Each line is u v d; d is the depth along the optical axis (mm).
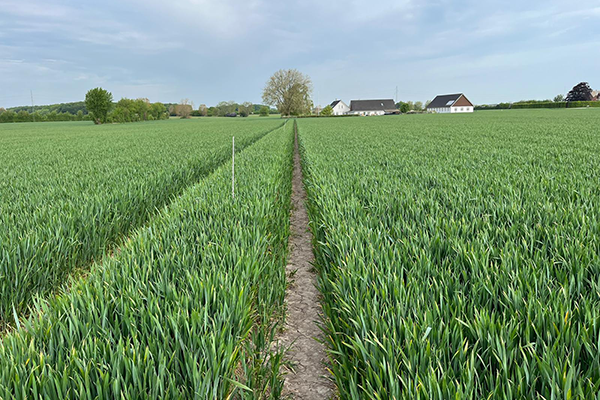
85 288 3039
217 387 2248
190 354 2170
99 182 7875
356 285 3025
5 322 3545
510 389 1820
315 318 3912
